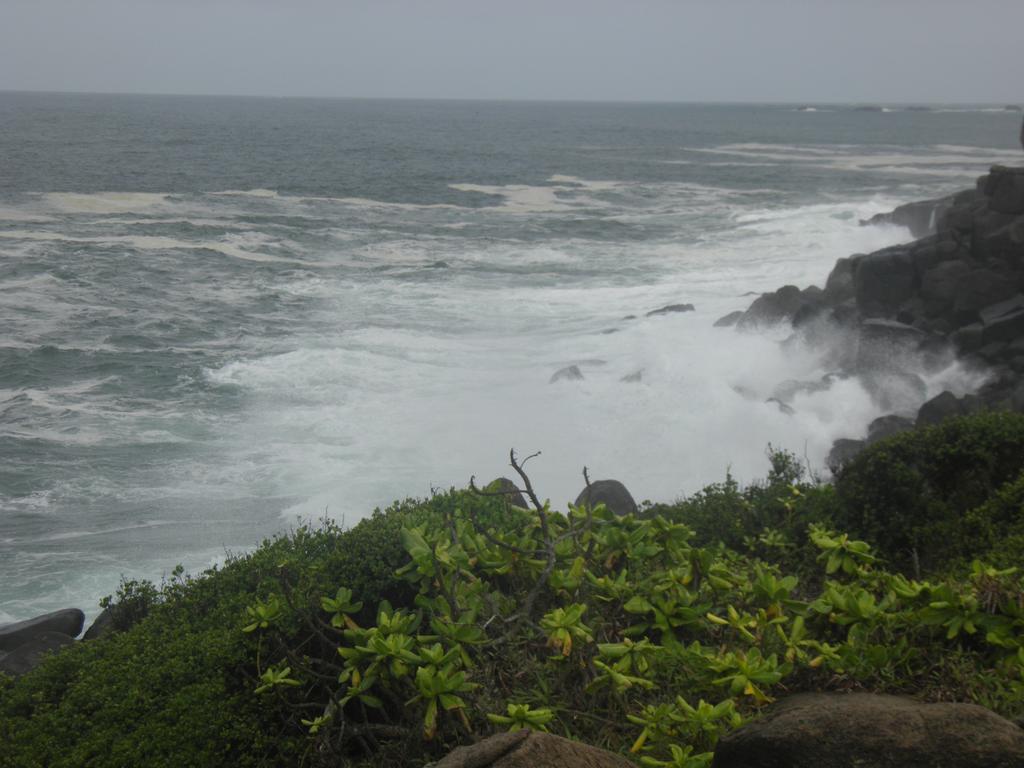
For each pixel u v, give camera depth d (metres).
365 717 4.13
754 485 8.11
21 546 12.84
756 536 6.67
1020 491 6.24
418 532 4.45
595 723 3.83
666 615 4.05
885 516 6.60
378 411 17.95
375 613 4.84
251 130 148.50
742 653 3.81
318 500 14.20
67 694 4.65
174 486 14.80
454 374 20.17
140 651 4.86
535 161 101.50
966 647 3.85
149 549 12.75
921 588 3.89
